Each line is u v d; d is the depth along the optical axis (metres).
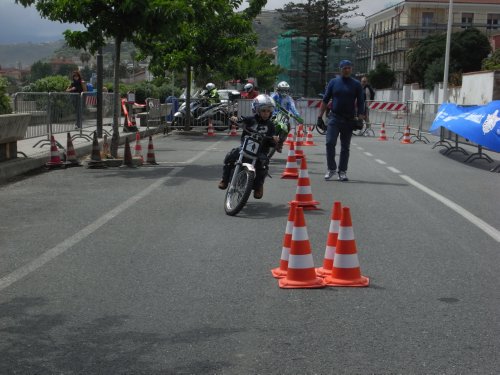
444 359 4.28
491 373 4.07
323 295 5.66
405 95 65.06
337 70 96.38
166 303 5.43
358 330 4.80
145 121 28.22
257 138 9.41
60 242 7.61
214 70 28.97
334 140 12.85
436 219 9.12
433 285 5.97
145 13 14.91
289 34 93.75
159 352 4.40
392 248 7.39
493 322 4.99
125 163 14.91
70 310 5.27
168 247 7.35
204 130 28.03
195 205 10.02
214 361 4.25
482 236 8.08
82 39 15.75
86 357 4.33
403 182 12.89
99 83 19.55
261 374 4.05
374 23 93.44
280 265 6.31
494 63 48.88
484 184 12.80
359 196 11.05
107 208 9.76
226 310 5.25
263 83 83.31
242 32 27.45
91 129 22.42
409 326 4.89
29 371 4.11
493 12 81.19
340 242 5.99
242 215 9.24
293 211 6.30
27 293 5.72
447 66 42.31
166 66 25.98
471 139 16.33
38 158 14.66
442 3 81.12
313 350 4.43
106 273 6.32
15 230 8.27
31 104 16.69
